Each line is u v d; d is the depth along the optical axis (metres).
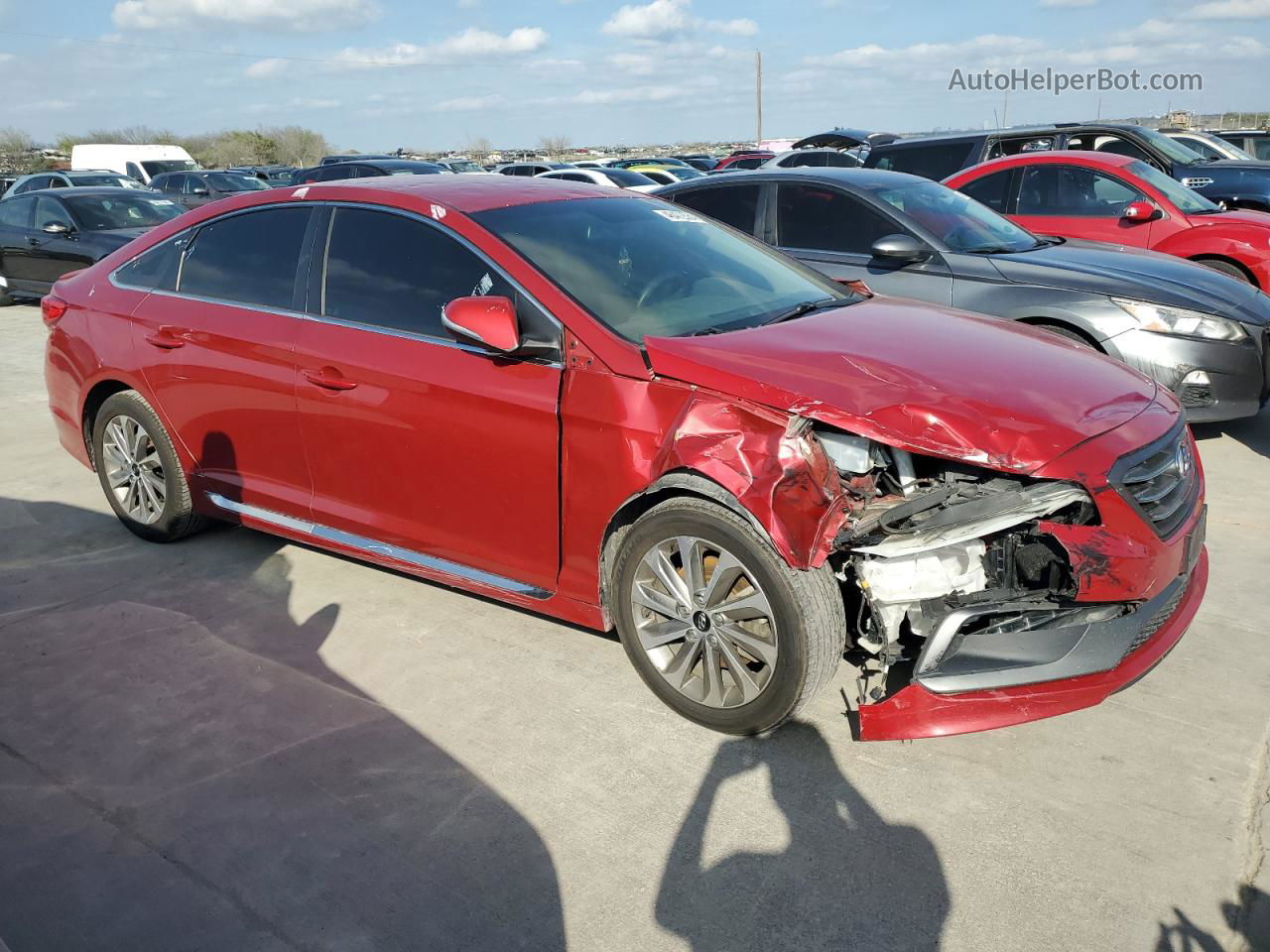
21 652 3.73
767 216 6.59
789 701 2.86
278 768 2.98
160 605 4.08
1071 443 2.68
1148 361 5.26
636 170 23.02
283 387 3.87
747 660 3.00
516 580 3.46
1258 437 5.86
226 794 2.87
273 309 3.96
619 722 3.15
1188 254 7.56
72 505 5.31
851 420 2.70
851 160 18.17
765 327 3.31
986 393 2.82
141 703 3.36
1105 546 2.63
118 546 4.71
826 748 2.98
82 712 3.32
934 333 3.35
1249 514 4.65
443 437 3.42
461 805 2.78
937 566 2.75
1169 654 3.43
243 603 4.08
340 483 3.84
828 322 3.42
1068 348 3.38
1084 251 6.04
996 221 6.42
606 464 3.05
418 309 3.55
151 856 2.63
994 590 2.77
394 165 19.52
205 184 23.27
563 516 3.21
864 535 2.77
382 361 3.56
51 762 3.05
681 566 3.04
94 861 2.62
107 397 4.73
